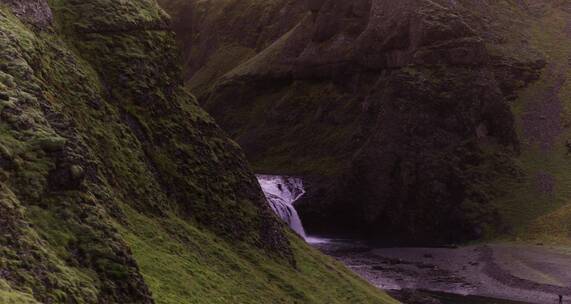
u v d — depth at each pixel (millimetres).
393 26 141500
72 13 50625
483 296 81562
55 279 24234
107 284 27203
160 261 38594
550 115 134500
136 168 45906
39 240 25141
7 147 26531
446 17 136000
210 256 46094
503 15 154500
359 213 127938
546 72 143375
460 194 120438
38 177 27078
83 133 41938
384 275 91812
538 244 105125
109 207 37750
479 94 130500
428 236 119312
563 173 121688
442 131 127188
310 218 129625
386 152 127250
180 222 47344
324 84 157250
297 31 169000
